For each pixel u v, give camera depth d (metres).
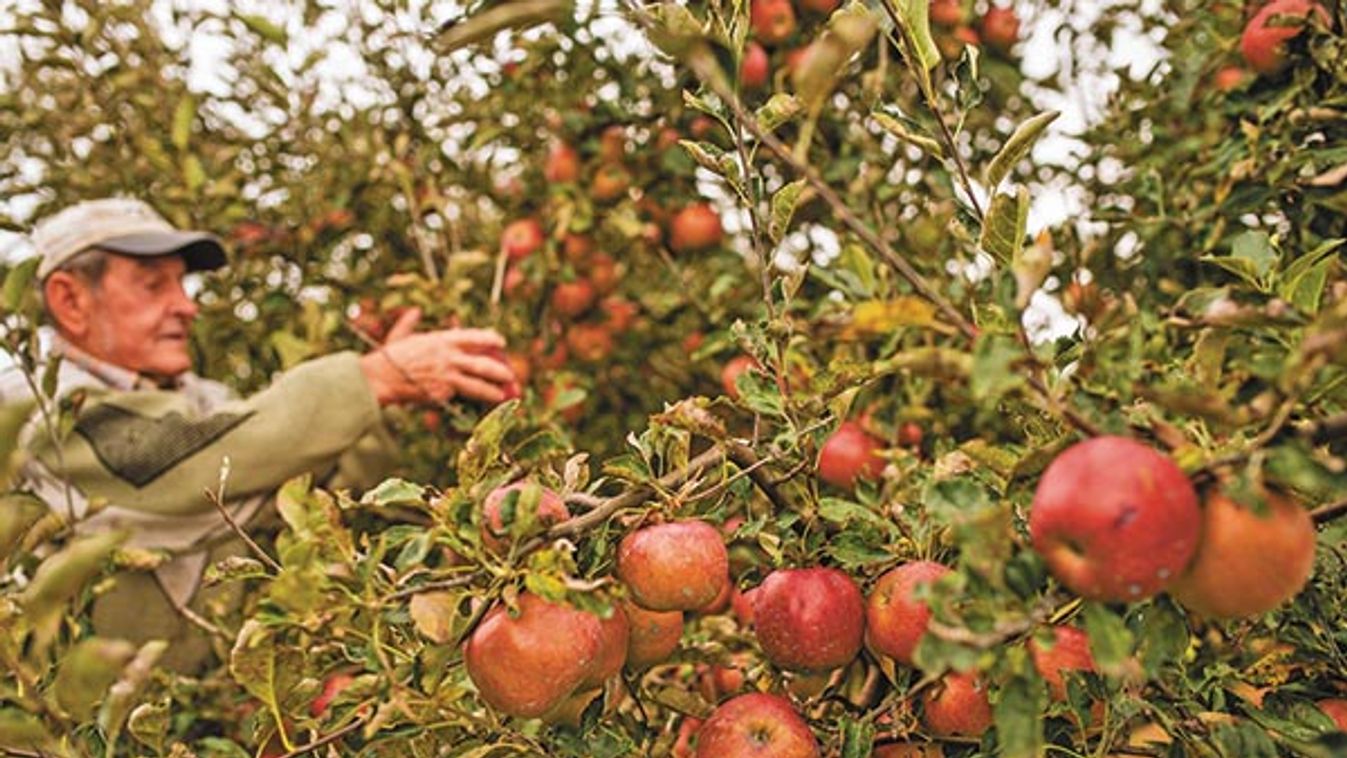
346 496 1.57
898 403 2.72
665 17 1.39
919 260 2.87
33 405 1.75
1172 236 2.77
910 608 1.54
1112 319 1.32
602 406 3.86
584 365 3.77
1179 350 2.14
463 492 1.51
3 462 1.75
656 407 3.76
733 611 2.17
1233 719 1.51
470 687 1.61
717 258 3.56
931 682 1.57
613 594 1.40
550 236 3.72
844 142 3.29
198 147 4.21
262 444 2.86
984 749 1.54
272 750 1.92
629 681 1.79
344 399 2.95
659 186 3.64
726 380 3.02
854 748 1.59
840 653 1.61
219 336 4.11
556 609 1.45
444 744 1.67
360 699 1.61
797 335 2.46
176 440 2.83
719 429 1.60
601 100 3.58
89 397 2.87
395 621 1.55
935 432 2.84
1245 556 1.13
